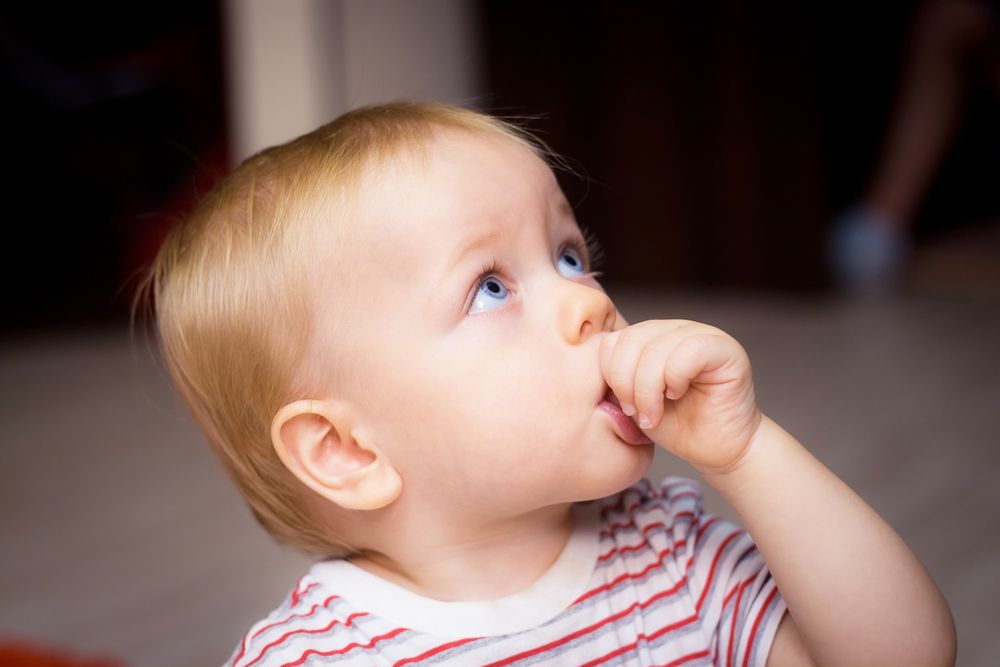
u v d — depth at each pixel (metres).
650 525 0.92
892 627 0.79
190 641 1.94
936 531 2.18
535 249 0.86
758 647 0.86
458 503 0.85
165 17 5.41
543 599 0.85
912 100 4.89
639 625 0.86
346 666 0.83
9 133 5.58
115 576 2.25
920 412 2.94
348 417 0.86
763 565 0.89
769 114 4.53
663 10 4.60
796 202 4.53
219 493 2.73
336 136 0.92
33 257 5.70
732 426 0.79
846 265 4.91
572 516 0.92
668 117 4.69
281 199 0.90
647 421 0.78
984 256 4.84
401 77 3.93
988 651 1.71
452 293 0.82
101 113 5.41
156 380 3.93
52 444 3.24
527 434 0.81
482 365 0.82
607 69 4.73
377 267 0.84
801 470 0.80
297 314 0.87
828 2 5.16
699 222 4.72
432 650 0.83
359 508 0.86
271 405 0.89
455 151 0.87
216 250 0.92
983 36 4.69
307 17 3.55
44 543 2.46
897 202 4.92
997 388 3.11
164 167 5.30
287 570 2.23
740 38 4.52
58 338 4.68
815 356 3.62
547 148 1.01
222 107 5.18
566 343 0.83
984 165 5.38
